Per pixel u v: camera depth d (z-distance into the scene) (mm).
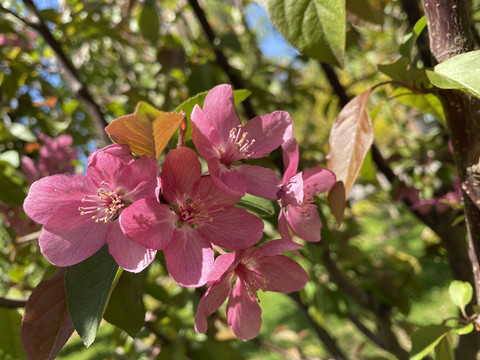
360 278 327
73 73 272
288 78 390
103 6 336
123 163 125
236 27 422
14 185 232
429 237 365
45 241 124
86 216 127
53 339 132
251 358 742
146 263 120
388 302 315
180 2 398
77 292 124
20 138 293
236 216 126
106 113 356
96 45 400
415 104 173
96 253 129
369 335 327
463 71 121
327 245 269
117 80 422
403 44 157
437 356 148
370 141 144
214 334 278
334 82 308
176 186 123
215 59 322
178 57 294
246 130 137
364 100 149
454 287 155
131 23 368
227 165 134
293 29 119
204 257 123
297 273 138
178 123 112
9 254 254
